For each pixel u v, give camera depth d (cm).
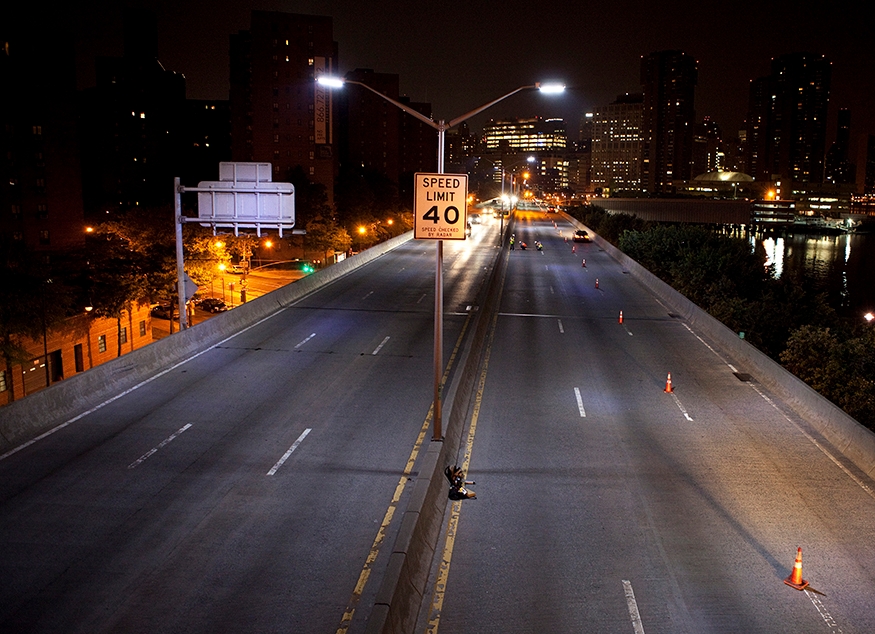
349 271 5053
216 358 2633
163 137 14888
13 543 1241
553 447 1797
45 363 4006
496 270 5006
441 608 1098
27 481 1509
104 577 1136
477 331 2945
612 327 3356
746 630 1052
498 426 1953
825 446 1828
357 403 2095
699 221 17588
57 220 6681
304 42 10738
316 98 10819
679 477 1616
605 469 1658
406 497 1459
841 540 1330
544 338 3088
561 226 10475
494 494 1515
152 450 1700
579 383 2394
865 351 3028
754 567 1228
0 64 6078
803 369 3186
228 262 6656
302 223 9281
